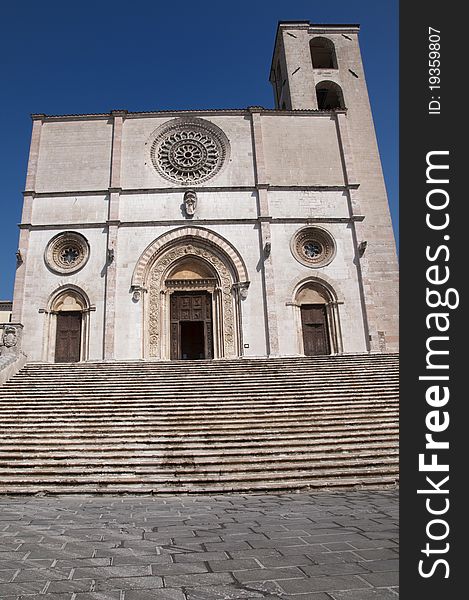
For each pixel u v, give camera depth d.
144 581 4.20
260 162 28.41
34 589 4.01
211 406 14.37
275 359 20.72
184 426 13.09
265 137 29.30
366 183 29.47
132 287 25.78
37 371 18.72
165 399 15.12
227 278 26.55
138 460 11.42
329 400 14.74
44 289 25.70
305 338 25.97
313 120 29.88
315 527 6.42
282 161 28.81
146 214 27.19
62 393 15.99
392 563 4.62
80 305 25.77
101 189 27.53
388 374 17.64
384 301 27.16
